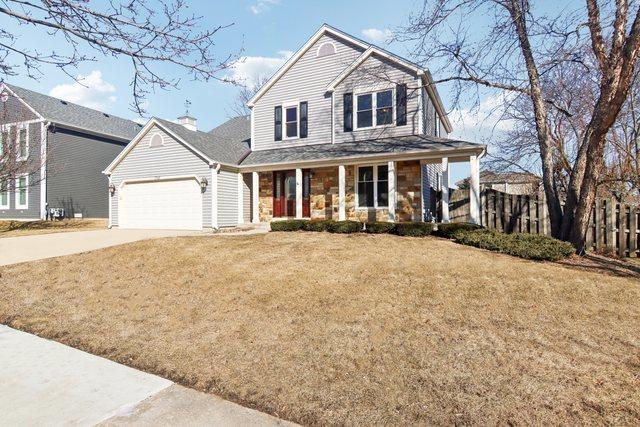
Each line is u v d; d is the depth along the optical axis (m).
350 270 7.08
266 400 3.25
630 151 15.09
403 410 3.05
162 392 3.43
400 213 13.98
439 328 4.64
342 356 4.02
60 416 3.02
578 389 3.30
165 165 16.19
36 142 20.78
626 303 5.45
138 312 5.71
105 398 3.31
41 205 20.83
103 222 20.69
